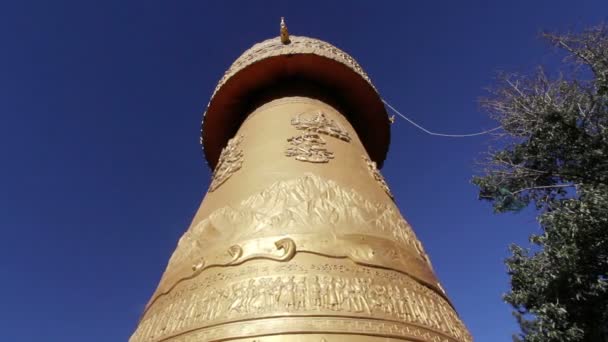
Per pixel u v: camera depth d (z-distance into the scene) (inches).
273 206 306.2
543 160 697.6
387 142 527.2
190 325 248.5
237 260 272.8
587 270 606.2
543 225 639.8
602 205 561.3
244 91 468.4
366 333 230.2
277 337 223.3
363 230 296.4
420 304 270.2
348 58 478.3
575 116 630.5
